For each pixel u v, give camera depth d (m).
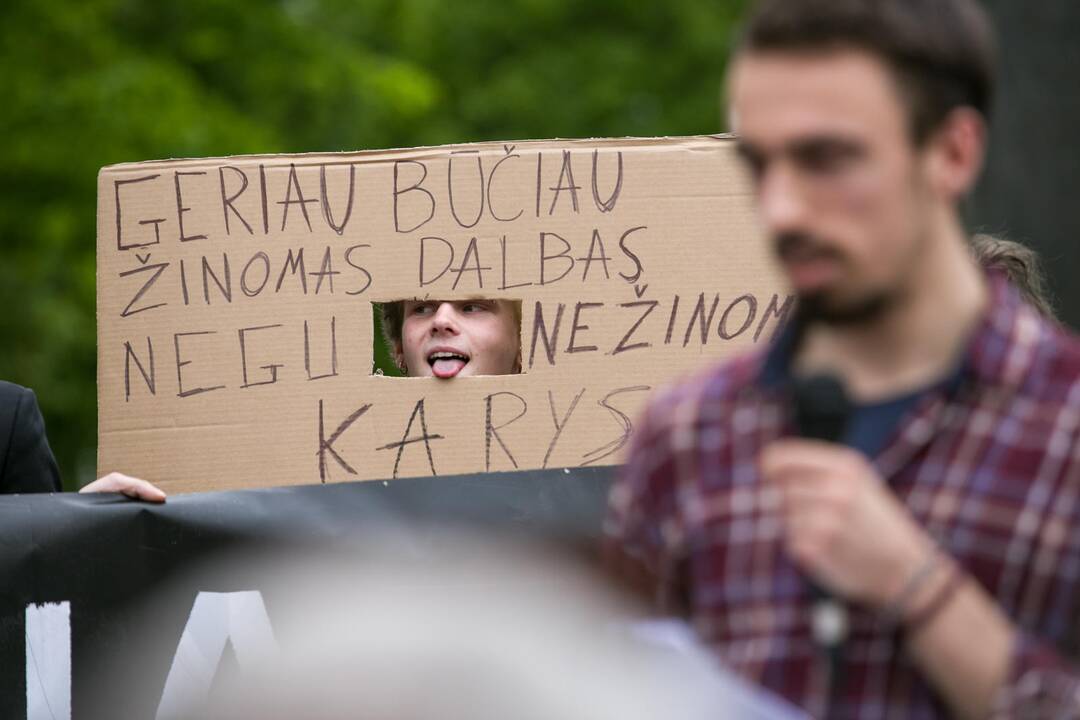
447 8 34.62
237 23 25.33
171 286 8.62
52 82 22.81
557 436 8.40
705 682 3.58
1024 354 4.26
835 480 4.02
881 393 4.38
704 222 8.51
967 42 4.18
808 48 4.10
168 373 8.59
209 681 7.58
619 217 8.51
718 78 34.69
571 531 8.13
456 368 8.70
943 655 4.02
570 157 8.52
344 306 8.54
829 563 4.03
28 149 22.41
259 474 8.48
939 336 4.33
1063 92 15.76
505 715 2.94
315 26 28.31
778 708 3.67
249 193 8.62
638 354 8.45
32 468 8.57
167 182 8.66
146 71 23.09
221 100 24.56
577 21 35.69
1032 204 15.87
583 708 3.02
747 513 4.49
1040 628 4.10
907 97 4.10
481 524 8.10
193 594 7.95
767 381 4.58
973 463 4.20
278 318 8.55
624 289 8.48
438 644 3.03
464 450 8.41
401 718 2.89
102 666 7.88
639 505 4.77
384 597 3.69
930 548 4.03
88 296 22.95
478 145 8.59
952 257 4.33
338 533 8.02
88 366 23.38
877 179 4.09
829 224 4.10
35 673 7.84
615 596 4.16
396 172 8.57
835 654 4.21
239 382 8.54
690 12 35.22
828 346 4.50
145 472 8.55
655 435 4.74
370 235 8.57
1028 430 4.17
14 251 22.84
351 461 8.45
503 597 3.50
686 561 4.65
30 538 7.89
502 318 9.20
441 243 8.53
